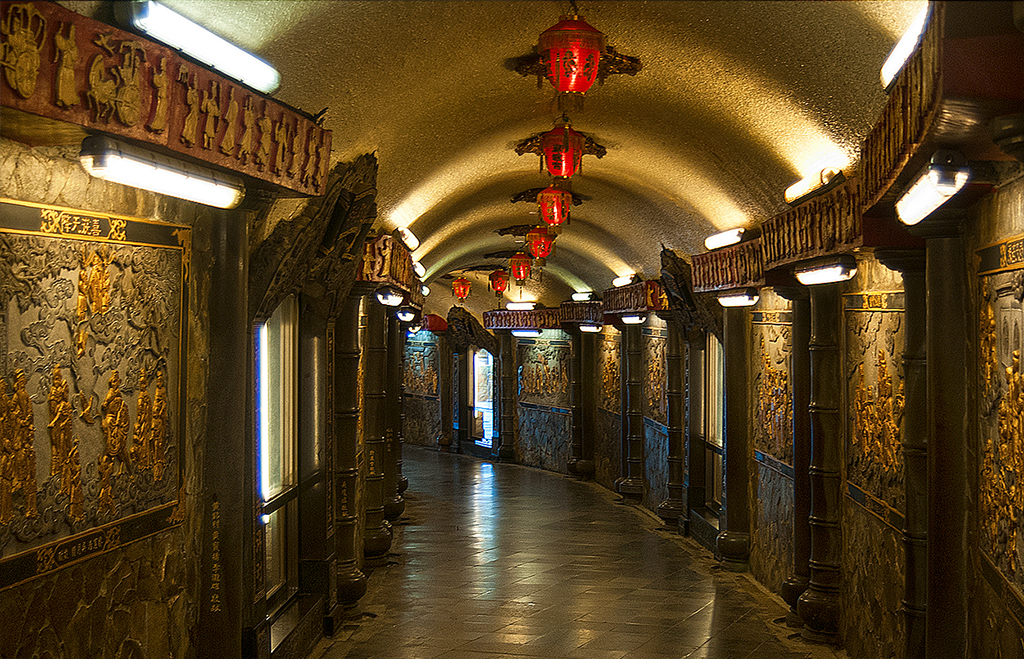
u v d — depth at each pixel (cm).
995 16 262
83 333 364
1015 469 378
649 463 1520
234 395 484
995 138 295
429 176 929
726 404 1055
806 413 813
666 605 896
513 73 681
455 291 2006
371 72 546
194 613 468
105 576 381
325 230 620
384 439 1066
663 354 1437
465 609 877
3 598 315
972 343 457
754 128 691
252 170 401
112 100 287
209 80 351
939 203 369
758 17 508
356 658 716
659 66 655
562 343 2020
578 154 730
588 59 522
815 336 759
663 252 1117
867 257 677
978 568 446
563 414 2011
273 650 595
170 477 438
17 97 249
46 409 341
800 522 814
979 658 440
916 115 330
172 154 338
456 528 1334
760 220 878
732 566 1047
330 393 785
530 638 779
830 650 745
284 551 729
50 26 259
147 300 414
